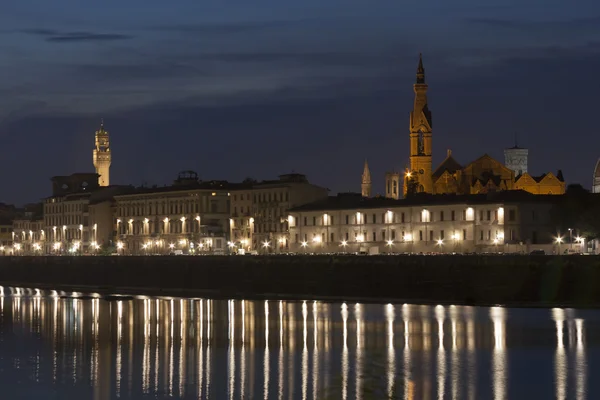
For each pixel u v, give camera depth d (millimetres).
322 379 132625
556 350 153375
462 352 152375
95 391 127500
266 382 131375
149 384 131375
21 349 162875
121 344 167875
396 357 148625
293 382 131125
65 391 127562
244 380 132875
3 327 195750
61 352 159125
